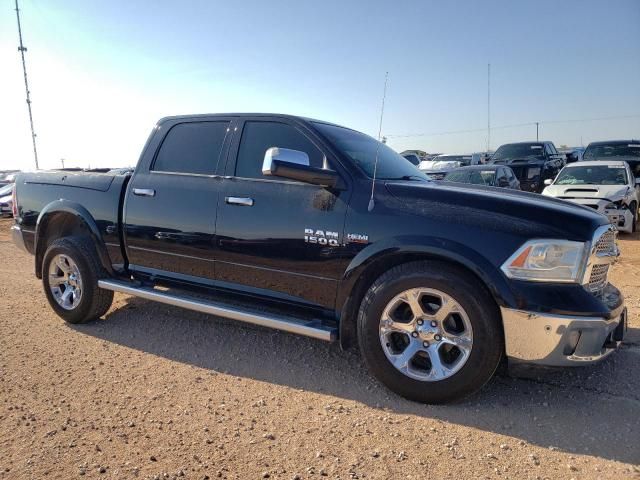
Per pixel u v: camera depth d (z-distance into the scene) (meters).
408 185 3.66
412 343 3.40
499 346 3.22
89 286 4.81
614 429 3.09
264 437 3.00
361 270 3.52
